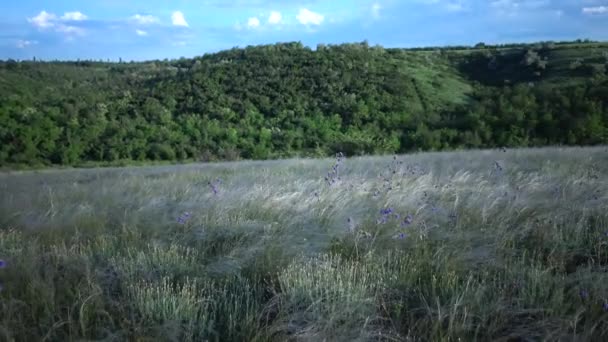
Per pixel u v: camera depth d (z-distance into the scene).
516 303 3.23
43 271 3.94
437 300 3.09
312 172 11.08
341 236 4.82
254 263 4.14
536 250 4.38
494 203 5.66
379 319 3.18
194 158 43.81
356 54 68.19
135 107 51.66
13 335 2.89
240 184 8.88
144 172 17.23
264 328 3.05
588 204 5.50
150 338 2.89
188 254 4.43
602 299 3.16
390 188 6.96
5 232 5.32
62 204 7.16
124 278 3.73
